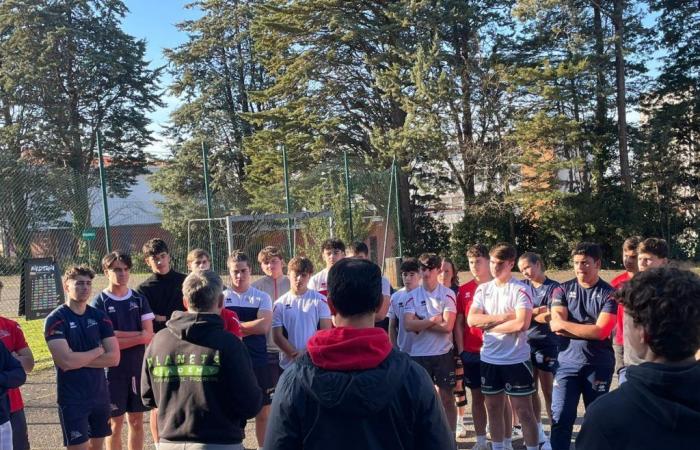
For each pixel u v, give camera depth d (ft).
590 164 91.86
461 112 96.07
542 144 89.86
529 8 91.86
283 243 55.88
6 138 113.09
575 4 92.99
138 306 16.70
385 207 62.03
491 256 16.21
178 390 10.34
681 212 94.07
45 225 48.32
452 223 104.22
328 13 92.94
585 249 15.23
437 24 92.07
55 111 117.91
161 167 131.85
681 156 101.76
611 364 15.21
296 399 6.64
